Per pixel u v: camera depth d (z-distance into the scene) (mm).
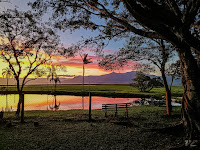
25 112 21922
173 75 15867
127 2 5457
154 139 8352
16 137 8758
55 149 7105
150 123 12656
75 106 31422
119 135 9258
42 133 9680
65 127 11391
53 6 10070
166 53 14508
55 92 65188
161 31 6094
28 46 18641
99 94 57375
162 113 18078
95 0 8359
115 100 40688
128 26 7691
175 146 6961
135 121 13922
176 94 46812
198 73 7172
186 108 7766
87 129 10758
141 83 60438
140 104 30547
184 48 6723
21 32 18500
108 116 16797
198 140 6926
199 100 7180
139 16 5773
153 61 16188
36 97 50250
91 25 10039
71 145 7629
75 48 11062
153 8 5289
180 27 5711
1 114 14086
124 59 13281
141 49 14688
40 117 16688
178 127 8961
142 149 7145
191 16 6223
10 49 18453
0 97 48812
